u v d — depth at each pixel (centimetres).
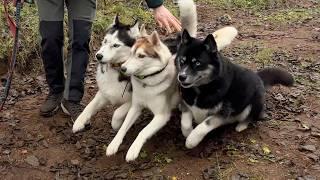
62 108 181
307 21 370
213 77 146
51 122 176
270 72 182
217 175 142
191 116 158
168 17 168
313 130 169
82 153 157
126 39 156
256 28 343
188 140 150
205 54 144
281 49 275
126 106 161
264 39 304
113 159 154
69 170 148
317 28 342
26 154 156
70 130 171
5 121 176
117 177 144
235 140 163
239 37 309
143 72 146
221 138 164
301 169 146
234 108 155
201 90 148
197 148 158
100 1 317
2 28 238
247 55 260
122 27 158
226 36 177
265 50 263
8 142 162
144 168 148
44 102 182
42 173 147
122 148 159
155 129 151
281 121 176
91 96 200
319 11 416
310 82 218
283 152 155
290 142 162
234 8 416
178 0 171
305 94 203
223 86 148
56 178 144
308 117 180
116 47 154
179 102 160
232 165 148
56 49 169
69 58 170
